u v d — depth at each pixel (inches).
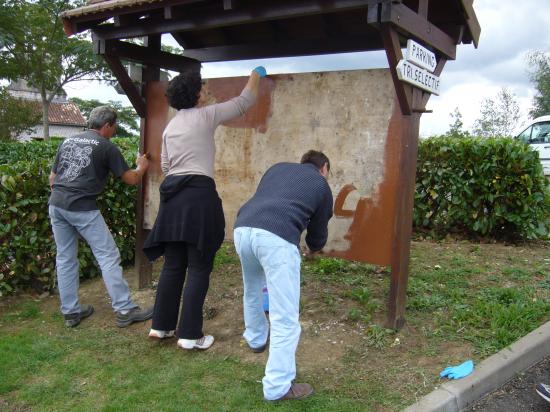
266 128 174.7
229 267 221.1
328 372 130.1
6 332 163.5
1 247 190.7
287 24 206.8
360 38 193.2
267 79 172.6
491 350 136.2
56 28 821.9
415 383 122.3
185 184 140.6
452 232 282.5
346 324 156.3
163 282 147.4
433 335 146.7
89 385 128.3
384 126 149.6
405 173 143.0
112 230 220.5
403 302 151.4
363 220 154.7
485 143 260.7
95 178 159.9
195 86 147.4
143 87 197.0
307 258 230.1
